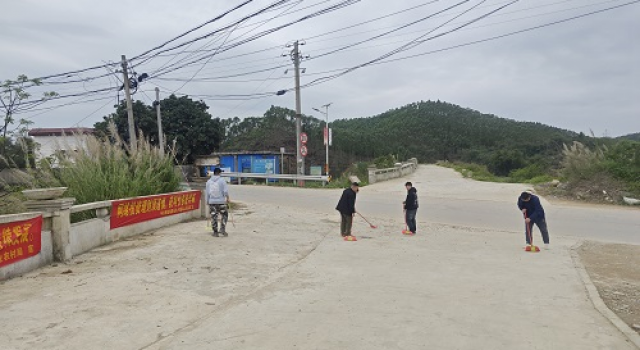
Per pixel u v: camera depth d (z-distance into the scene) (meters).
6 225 6.59
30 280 6.54
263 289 6.32
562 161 22.14
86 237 8.68
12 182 11.91
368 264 8.13
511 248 10.02
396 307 5.58
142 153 12.89
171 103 36.19
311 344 4.38
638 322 5.16
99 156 11.60
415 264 8.18
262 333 4.65
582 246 10.43
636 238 11.87
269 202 19.61
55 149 11.31
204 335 4.58
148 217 11.13
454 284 6.75
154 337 4.50
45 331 4.58
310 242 10.34
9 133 14.62
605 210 16.81
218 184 10.42
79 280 6.55
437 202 19.25
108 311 5.22
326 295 6.09
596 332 4.79
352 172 34.62
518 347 4.37
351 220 11.26
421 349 4.29
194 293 6.03
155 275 6.91
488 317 5.25
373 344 4.39
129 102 17.62
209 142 36.66
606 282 7.06
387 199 20.30
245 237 10.50
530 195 9.95
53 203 7.62
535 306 5.70
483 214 16.12
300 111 27.89
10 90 15.45
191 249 8.94
